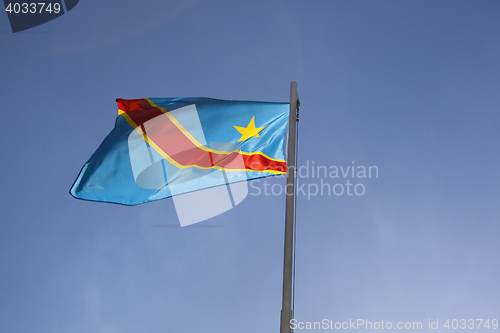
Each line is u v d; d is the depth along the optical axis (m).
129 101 15.57
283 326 8.49
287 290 8.96
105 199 13.70
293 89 13.22
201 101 15.26
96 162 14.20
